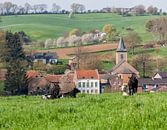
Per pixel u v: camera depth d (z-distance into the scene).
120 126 22.62
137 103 32.56
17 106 44.09
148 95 46.66
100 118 26.33
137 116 24.97
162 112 25.89
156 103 30.58
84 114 29.28
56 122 27.41
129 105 32.06
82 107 34.19
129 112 26.86
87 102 40.12
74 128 23.41
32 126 27.14
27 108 38.84
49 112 32.78
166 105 28.36
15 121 30.30
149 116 24.94
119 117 25.28
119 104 34.72
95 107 33.41
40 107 38.19
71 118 28.45
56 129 24.34
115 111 28.80
